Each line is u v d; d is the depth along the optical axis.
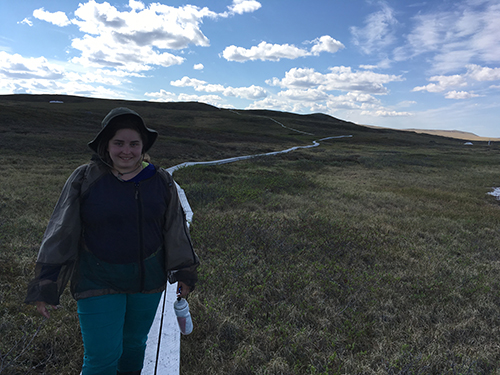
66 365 2.31
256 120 98.19
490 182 17.50
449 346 2.94
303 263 4.58
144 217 1.57
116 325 1.60
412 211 8.99
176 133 43.75
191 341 2.72
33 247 4.59
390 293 3.84
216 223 6.02
